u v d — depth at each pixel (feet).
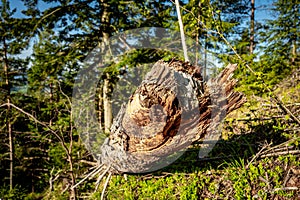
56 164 16.89
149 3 22.90
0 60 29.25
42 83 23.32
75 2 24.06
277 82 17.24
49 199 13.55
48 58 22.34
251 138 11.19
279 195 8.25
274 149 9.74
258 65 15.88
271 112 12.17
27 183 27.32
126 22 23.82
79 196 11.44
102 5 23.76
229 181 9.06
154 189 9.86
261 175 8.86
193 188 9.21
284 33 25.46
